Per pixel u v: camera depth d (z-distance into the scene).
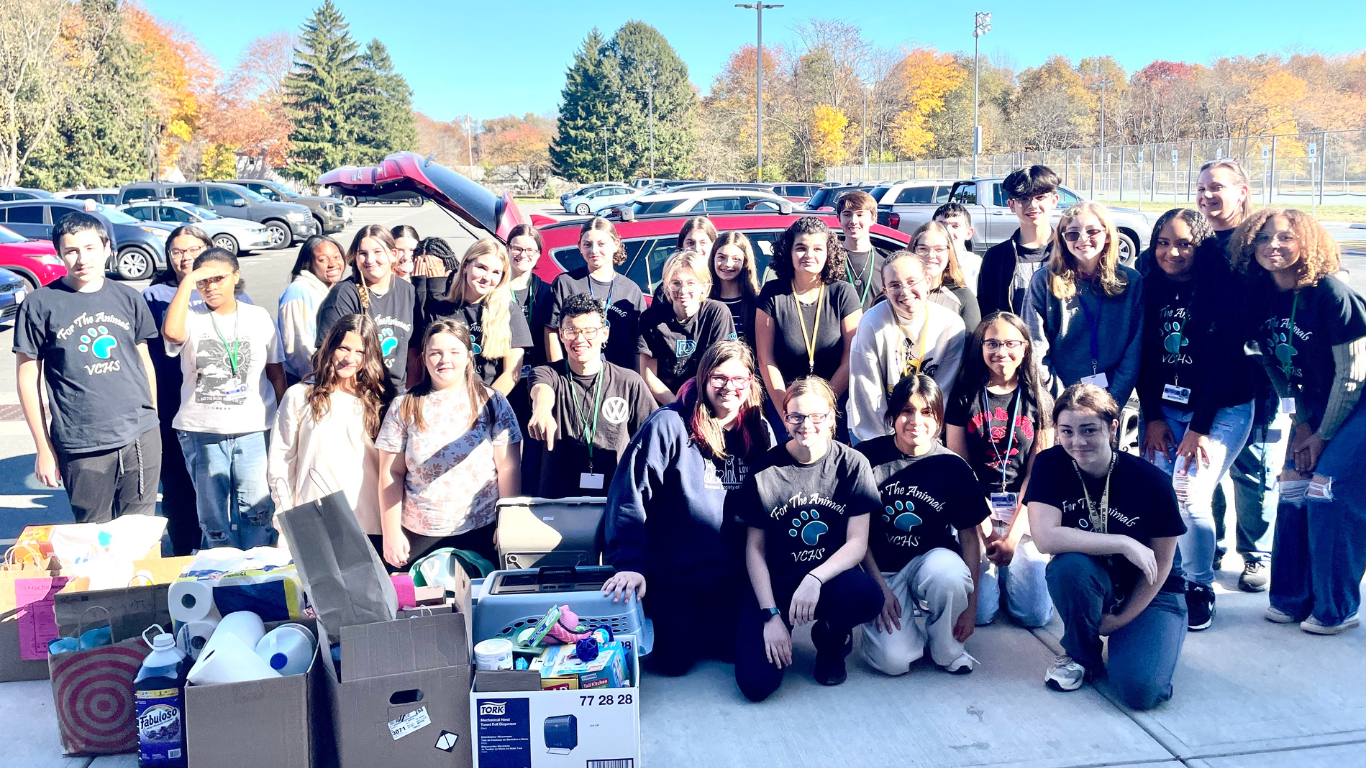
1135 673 3.20
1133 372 4.14
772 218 6.09
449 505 3.82
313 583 2.81
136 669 3.00
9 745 3.11
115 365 4.16
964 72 68.94
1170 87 65.44
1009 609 3.98
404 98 87.12
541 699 2.79
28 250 13.97
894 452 3.63
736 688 3.47
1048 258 4.39
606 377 4.21
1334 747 3.00
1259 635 3.77
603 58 76.44
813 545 3.49
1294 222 3.53
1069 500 3.42
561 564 3.75
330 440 3.81
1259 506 4.13
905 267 4.04
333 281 4.86
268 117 72.00
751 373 3.56
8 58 37.47
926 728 3.16
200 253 4.48
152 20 59.78
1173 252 3.94
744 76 71.88
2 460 6.74
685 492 3.55
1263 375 3.82
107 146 43.47
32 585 3.46
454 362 3.72
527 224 5.31
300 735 2.76
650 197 17.59
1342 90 63.78
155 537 3.60
